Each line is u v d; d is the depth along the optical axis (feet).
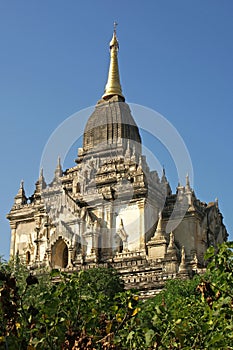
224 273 68.33
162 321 73.00
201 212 291.38
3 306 60.34
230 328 66.08
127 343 70.59
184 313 77.41
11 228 306.96
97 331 71.26
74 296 71.36
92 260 261.24
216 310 66.44
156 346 67.26
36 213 295.48
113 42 347.56
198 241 281.33
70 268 254.47
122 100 333.01
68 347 62.28
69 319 69.10
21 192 314.76
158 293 207.21
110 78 338.54
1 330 60.85
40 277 160.86
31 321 66.49
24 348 62.80
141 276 232.53
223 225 318.45
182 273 226.17
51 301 67.05
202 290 68.59
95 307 75.00
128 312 72.28
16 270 165.58
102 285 212.64
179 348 70.13
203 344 67.51
